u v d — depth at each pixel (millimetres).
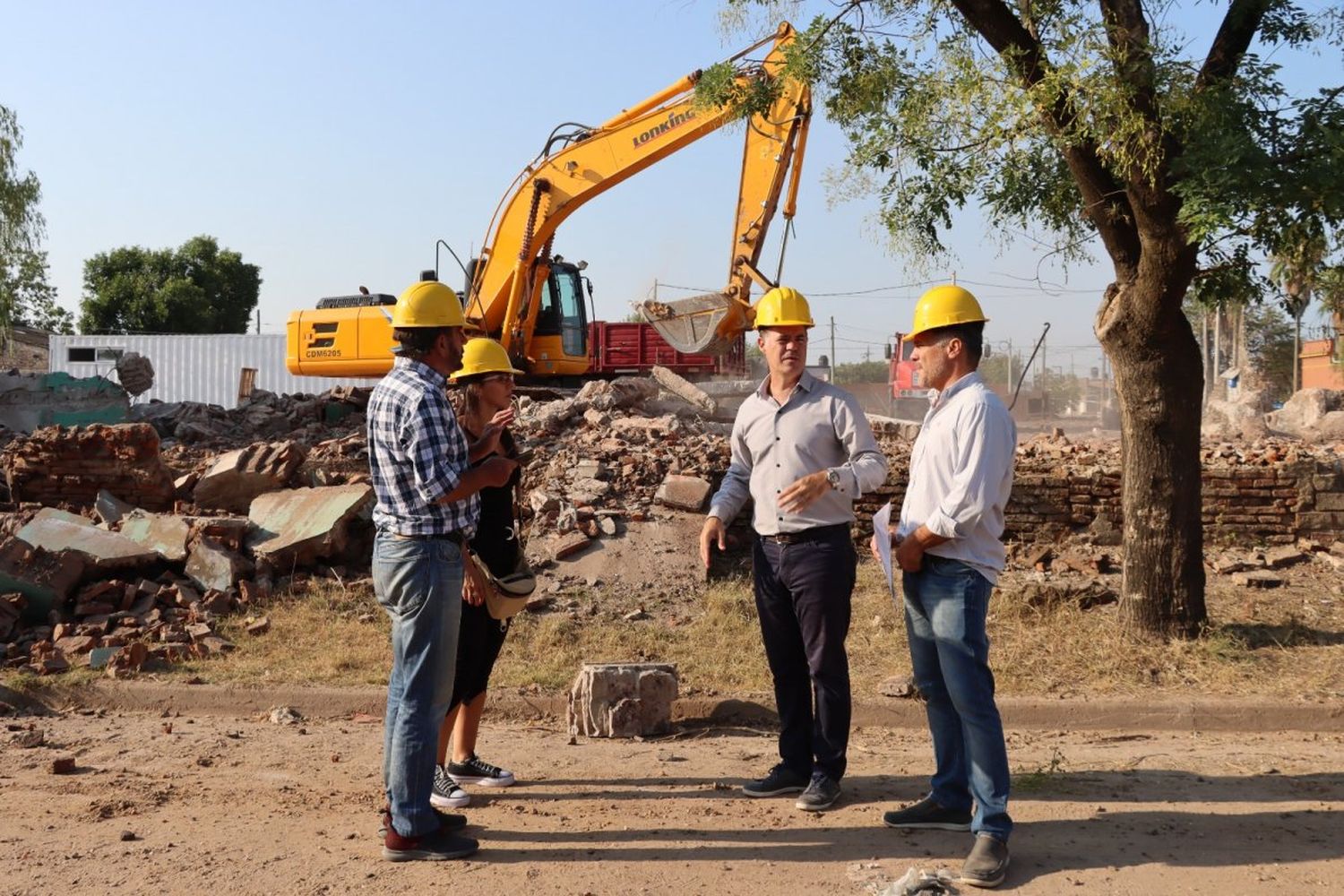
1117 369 8219
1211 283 8531
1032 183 9070
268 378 34562
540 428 12945
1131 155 7297
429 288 4660
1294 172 6914
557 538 9891
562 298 18797
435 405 4461
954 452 4445
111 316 53688
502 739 6566
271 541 9312
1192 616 8102
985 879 4184
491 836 4793
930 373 4613
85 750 6199
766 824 4945
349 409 15938
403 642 4531
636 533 10047
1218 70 7785
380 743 6418
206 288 55156
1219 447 12672
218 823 4934
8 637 8062
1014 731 6906
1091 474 10539
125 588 8648
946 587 4469
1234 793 5422
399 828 4465
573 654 8016
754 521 5352
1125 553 8266
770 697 7121
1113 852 4578
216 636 8148
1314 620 8609
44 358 47469
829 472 4953
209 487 10570
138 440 10750
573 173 16812
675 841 4719
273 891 4148
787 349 5215
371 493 9867
